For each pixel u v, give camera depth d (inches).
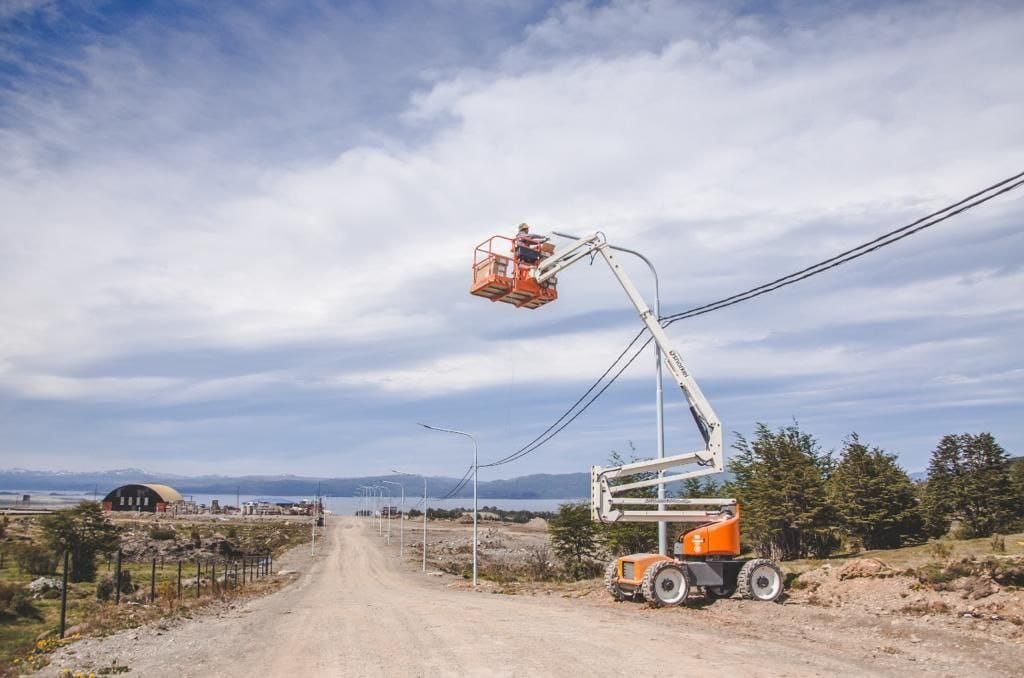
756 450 1117.1
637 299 837.8
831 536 1062.4
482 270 878.4
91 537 1759.4
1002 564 631.8
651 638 568.4
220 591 1317.7
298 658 549.3
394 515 7529.5
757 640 549.0
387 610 901.2
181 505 6338.6
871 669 439.2
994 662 446.6
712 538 753.6
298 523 5915.4
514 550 3440.0
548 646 548.4
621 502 815.1
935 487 1132.5
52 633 813.2
